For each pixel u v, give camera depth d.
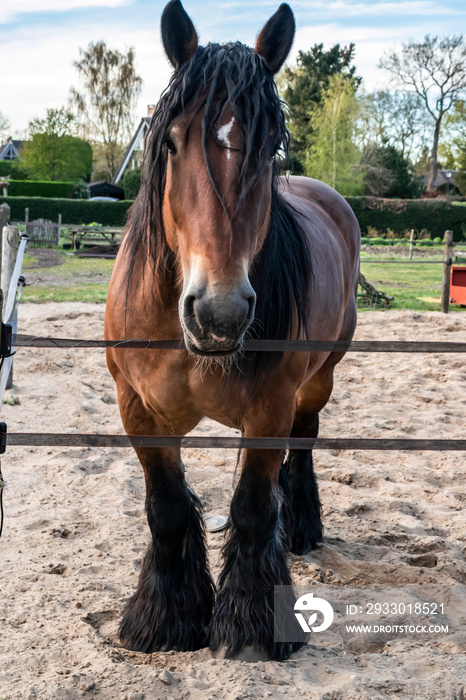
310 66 47.62
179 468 2.34
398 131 42.84
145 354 2.04
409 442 2.09
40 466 3.80
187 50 1.80
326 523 3.22
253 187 1.61
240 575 2.14
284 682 1.96
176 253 1.85
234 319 1.52
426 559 2.89
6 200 29.64
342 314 2.90
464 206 30.33
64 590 2.48
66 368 5.99
